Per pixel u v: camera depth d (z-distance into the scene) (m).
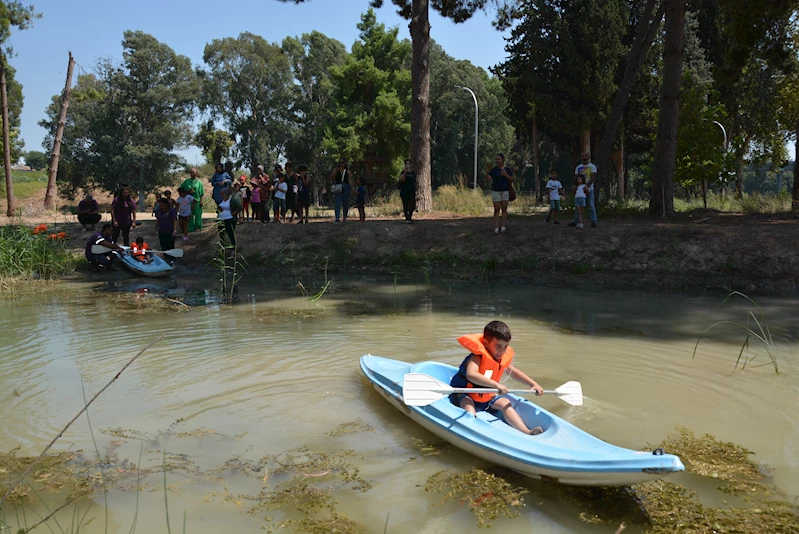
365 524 4.20
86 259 16.67
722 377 7.13
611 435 5.57
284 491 4.64
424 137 21.69
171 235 16.09
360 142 50.09
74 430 5.75
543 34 33.06
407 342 8.72
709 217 17.67
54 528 4.12
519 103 35.78
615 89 31.72
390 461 5.16
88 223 19.11
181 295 12.73
